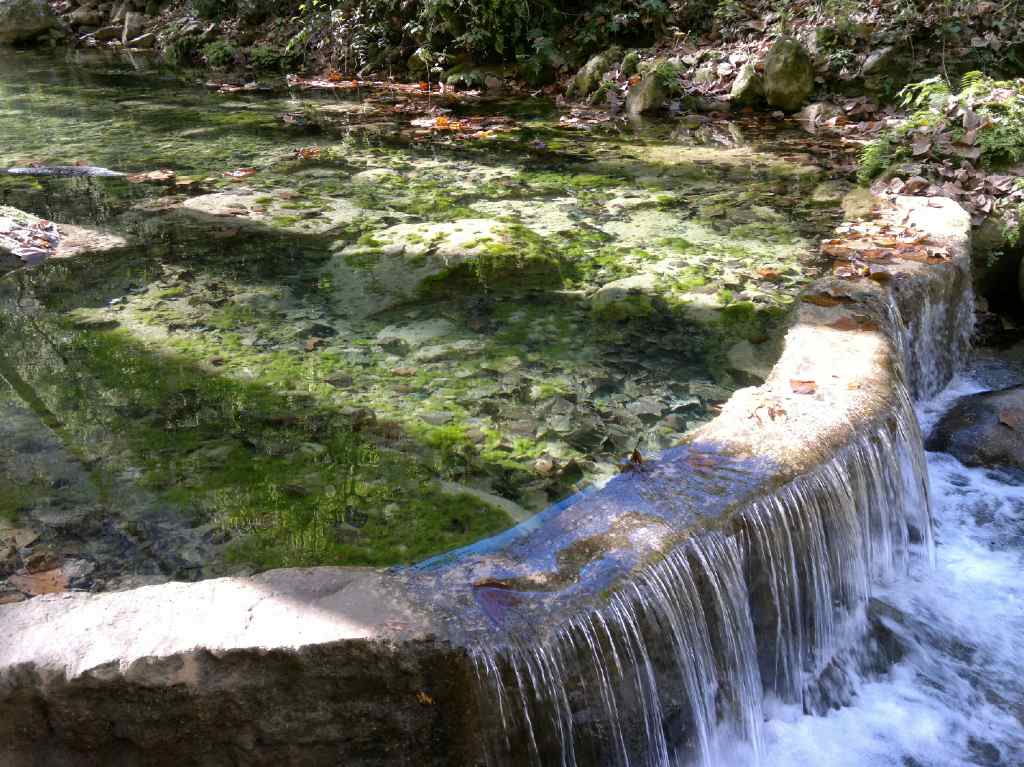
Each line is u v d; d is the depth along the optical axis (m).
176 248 4.14
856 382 2.80
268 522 2.36
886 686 2.56
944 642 2.66
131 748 1.79
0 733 1.74
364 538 2.31
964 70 6.66
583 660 1.89
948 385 3.85
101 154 5.81
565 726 1.90
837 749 2.38
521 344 3.33
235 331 3.37
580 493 2.51
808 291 3.43
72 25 12.48
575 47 8.31
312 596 1.89
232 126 6.70
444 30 8.73
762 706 2.41
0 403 2.87
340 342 3.31
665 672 2.05
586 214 4.63
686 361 3.22
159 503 2.43
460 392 3.01
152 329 3.37
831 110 6.67
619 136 6.31
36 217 4.44
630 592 1.96
